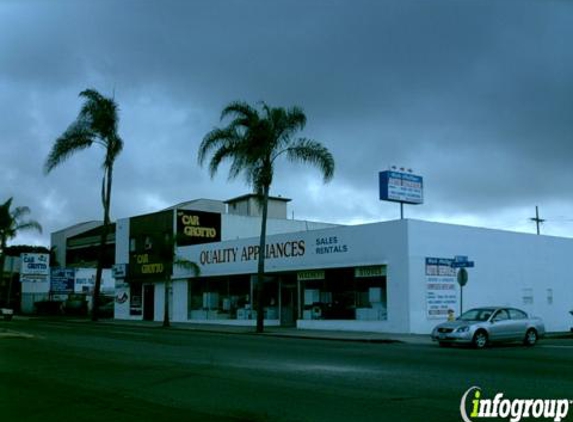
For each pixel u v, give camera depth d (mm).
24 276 57844
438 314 30922
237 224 49094
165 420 9219
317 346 22375
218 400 10844
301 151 32625
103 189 45125
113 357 17891
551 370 14922
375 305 31656
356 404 10445
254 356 18266
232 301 40875
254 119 32688
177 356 18219
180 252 44875
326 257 34250
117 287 51156
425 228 30938
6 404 10500
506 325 23531
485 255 33594
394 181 34094
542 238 37188
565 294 38125
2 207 56438
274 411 9883
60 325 37906
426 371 14688
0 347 21172
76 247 77750
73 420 9234
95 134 44156
